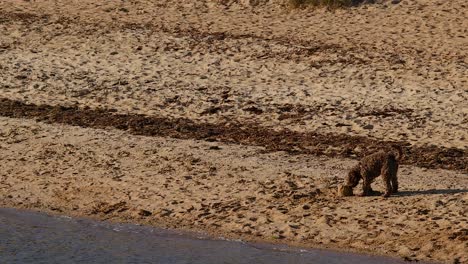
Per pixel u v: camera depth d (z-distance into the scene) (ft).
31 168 209.56
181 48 314.14
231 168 205.98
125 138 232.32
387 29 327.06
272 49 310.65
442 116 253.03
